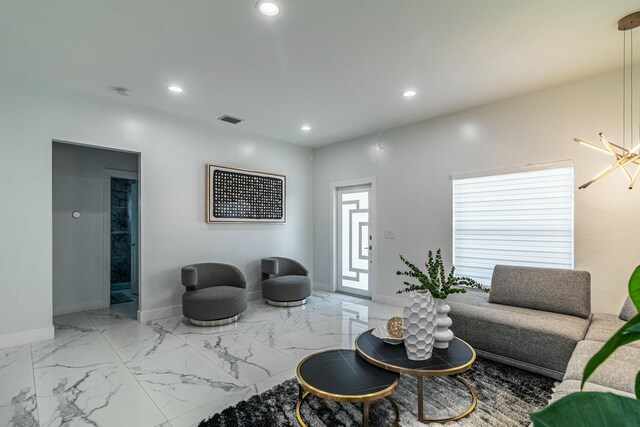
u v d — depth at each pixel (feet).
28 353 9.49
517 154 11.53
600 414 1.59
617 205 9.59
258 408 6.80
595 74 9.91
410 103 12.26
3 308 9.90
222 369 8.57
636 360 5.95
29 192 10.36
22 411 6.66
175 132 13.65
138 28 7.54
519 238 11.63
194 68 9.52
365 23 7.38
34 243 10.43
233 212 15.39
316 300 16.24
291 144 18.22
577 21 7.27
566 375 5.90
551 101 10.81
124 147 12.26
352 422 6.35
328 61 9.12
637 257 9.29
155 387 7.64
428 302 6.64
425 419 6.35
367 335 7.98
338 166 17.98
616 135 9.62
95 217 14.67
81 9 6.83
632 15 7.02
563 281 9.37
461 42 8.16
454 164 13.24
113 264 18.52
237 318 13.10
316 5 6.75
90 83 10.52
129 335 11.07
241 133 15.96
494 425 6.20
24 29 7.53
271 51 8.59
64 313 13.78
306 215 18.98
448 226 13.42
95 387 7.62
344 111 13.10
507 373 8.23
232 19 7.22
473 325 9.17
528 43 8.20
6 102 10.03
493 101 12.03
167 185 13.41
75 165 14.15
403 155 14.98
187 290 12.71
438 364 6.39
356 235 17.58
